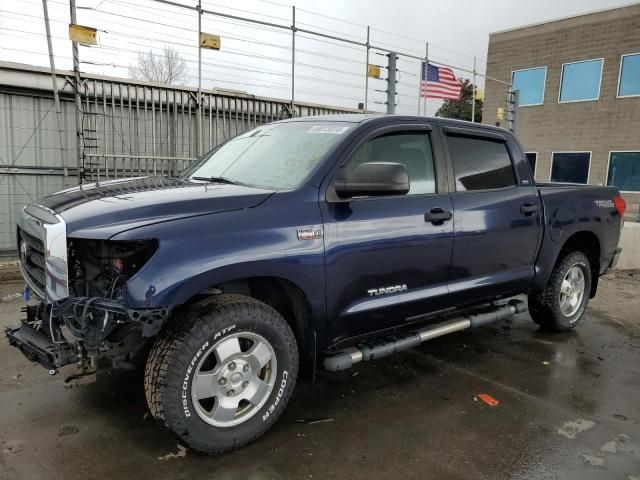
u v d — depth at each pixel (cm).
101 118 889
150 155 945
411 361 448
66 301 272
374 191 311
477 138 433
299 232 306
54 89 799
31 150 843
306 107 1126
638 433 333
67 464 279
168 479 269
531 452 306
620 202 568
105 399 354
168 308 264
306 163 338
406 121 382
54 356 271
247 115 1045
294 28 995
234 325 285
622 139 2158
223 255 278
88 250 286
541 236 471
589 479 281
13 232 845
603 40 2175
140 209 279
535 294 500
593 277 561
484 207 415
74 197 315
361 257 336
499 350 483
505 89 2497
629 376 429
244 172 363
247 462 287
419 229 365
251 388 300
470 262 408
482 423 340
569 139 2312
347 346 354
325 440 313
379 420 341
